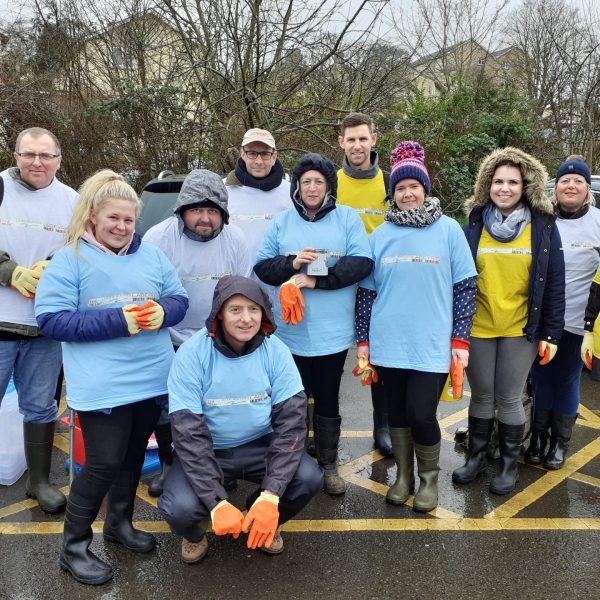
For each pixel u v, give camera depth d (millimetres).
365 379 3467
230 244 3414
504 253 3422
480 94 15406
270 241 3461
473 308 3285
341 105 10891
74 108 11422
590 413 5020
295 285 3195
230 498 3609
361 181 4027
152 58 13031
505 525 3293
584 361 3553
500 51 22750
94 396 2664
